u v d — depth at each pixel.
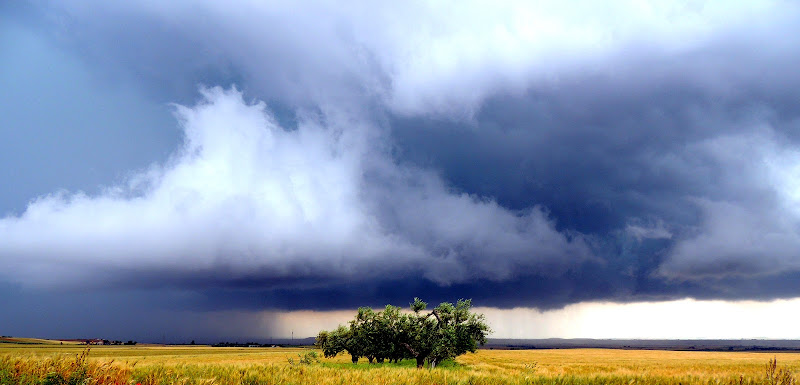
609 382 20.25
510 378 20.95
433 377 20.47
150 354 114.06
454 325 47.28
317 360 52.72
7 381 10.87
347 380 19.56
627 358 96.00
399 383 19.14
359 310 51.38
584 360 83.81
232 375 17.81
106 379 12.55
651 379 21.06
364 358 71.94
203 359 71.81
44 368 12.03
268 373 19.70
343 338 57.03
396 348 47.66
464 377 20.66
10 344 165.00
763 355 122.81
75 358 12.88
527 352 140.88
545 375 22.06
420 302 46.56
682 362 72.69
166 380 14.30
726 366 53.09
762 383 18.33
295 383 18.36
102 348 169.00
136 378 13.69
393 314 47.91
